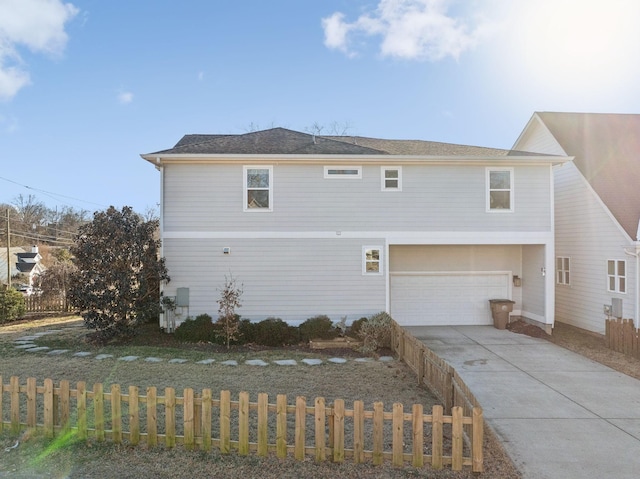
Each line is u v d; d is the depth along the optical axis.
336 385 7.82
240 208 12.80
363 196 13.05
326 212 12.97
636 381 8.58
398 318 14.89
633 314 11.68
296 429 4.85
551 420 6.48
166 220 12.66
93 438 5.25
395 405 4.72
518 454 5.26
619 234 12.21
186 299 12.62
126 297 11.40
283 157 12.56
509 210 13.29
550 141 16.17
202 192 12.75
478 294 15.05
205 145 13.59
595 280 13.30
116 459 4.81
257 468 4.64
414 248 14.95
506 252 15.05
